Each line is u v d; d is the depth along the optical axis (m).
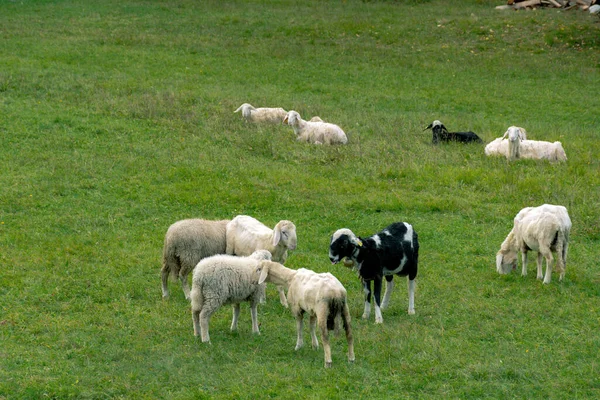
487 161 20.77
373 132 23.58
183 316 11.95
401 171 19.50
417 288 13.28
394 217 16.78
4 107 23.03
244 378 9.95
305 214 16.78
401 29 37.16
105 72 28.97
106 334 11.23
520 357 10.67
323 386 9.73
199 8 40.47
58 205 16.75
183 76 29.55
